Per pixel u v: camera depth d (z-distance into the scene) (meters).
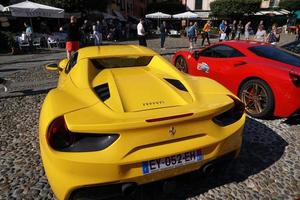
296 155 3.24
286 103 3.84
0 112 4.82
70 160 1.87
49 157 1.94
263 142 3.56
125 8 41.91
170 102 2.29
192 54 5.83
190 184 2.67
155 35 30.94
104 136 1.93
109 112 2.06
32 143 3.62
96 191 2.01
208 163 2.28
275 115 4.05
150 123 1.95
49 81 7.31
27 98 5.70
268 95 4.02
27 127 4.16
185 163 2.13
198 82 2.82
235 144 2.40
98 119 1.96
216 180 2.74
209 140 2.18
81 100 2.26
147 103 2.23
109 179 1.95
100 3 24.75
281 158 3.16
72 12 22.34
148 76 2.72
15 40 14.10
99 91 2.41
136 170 1.99
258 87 4.23
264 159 3.14
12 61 11.25
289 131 3.92
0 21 17.62
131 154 1.95
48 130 1.96
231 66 4.72
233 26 22.98
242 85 4.52
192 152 2.15
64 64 4.21
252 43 5.02
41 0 20.67
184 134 2.10
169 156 2.06
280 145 3.48
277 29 12.80
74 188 1.94
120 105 2.15
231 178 2.77
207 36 17.94
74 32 9.00
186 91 2.52
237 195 2.52
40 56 12.77
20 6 14.41
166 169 2.08
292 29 36.03
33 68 9.42
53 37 16.61
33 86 6.76
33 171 2.94
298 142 3.58
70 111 2.06
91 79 2.69
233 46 4.96
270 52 4.57
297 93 3.73
